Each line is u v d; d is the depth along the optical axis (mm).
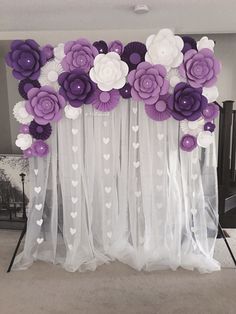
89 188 2328
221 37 3912
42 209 2350
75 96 2080
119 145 2301
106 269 2375
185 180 2307
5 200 3189
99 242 2477
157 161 2281
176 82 2098
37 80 2131
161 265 2375
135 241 2408
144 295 2074
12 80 3877
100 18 2742
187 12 2617
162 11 2584
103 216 2396
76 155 2248
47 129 2176
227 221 3123
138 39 3084
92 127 2248
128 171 2324
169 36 2016
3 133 3850
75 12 2574
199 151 2326
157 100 2111
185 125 2170
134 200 2344
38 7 2426
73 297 2064
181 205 2336
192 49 2066
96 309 1947
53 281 2238
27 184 3143
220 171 3201
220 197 3092
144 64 2043
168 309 1936
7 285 2199
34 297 2068
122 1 2330
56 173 2320
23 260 2445
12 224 3195
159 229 2363
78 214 2336
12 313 1918
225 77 3994
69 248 2381
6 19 2736
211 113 2168
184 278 2254
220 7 2500
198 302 1998
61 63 2092
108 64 2021
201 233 2379
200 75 2055
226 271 2342
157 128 2229
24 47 2053
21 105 2150
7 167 3158
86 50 2047
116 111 2244
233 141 3559
